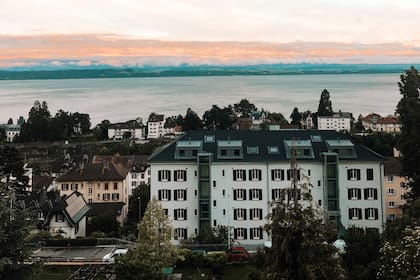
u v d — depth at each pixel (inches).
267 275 1141.1
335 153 2989.7
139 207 4092.0
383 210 3021.7
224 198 3031.5
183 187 3053.6
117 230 3745.1
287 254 1130.7
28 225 1621.6
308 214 1148.5
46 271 2394.2
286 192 1184.2
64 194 4389.8
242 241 3016.7
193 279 2225.6
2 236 1520.7
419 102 2859.3
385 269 1354.6
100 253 2765.7
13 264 1558.8
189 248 2746.1
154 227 2097.7
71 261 2534.5
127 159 6023.6
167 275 2251.5
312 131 3260.3
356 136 6205.7
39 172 6441.9
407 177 3041.3
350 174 3026.6
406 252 1299.2
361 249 1595.7
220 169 3038.9
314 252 1115.3
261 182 3034.0
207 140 3184.1
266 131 3253.0
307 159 3034.0
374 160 3016.7
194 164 3043.8
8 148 4156.0
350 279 1471.5
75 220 3449.8
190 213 3048.7
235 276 2346.2
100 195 4805.6
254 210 3026.6
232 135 3221.0
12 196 1641.2
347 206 3026.6
